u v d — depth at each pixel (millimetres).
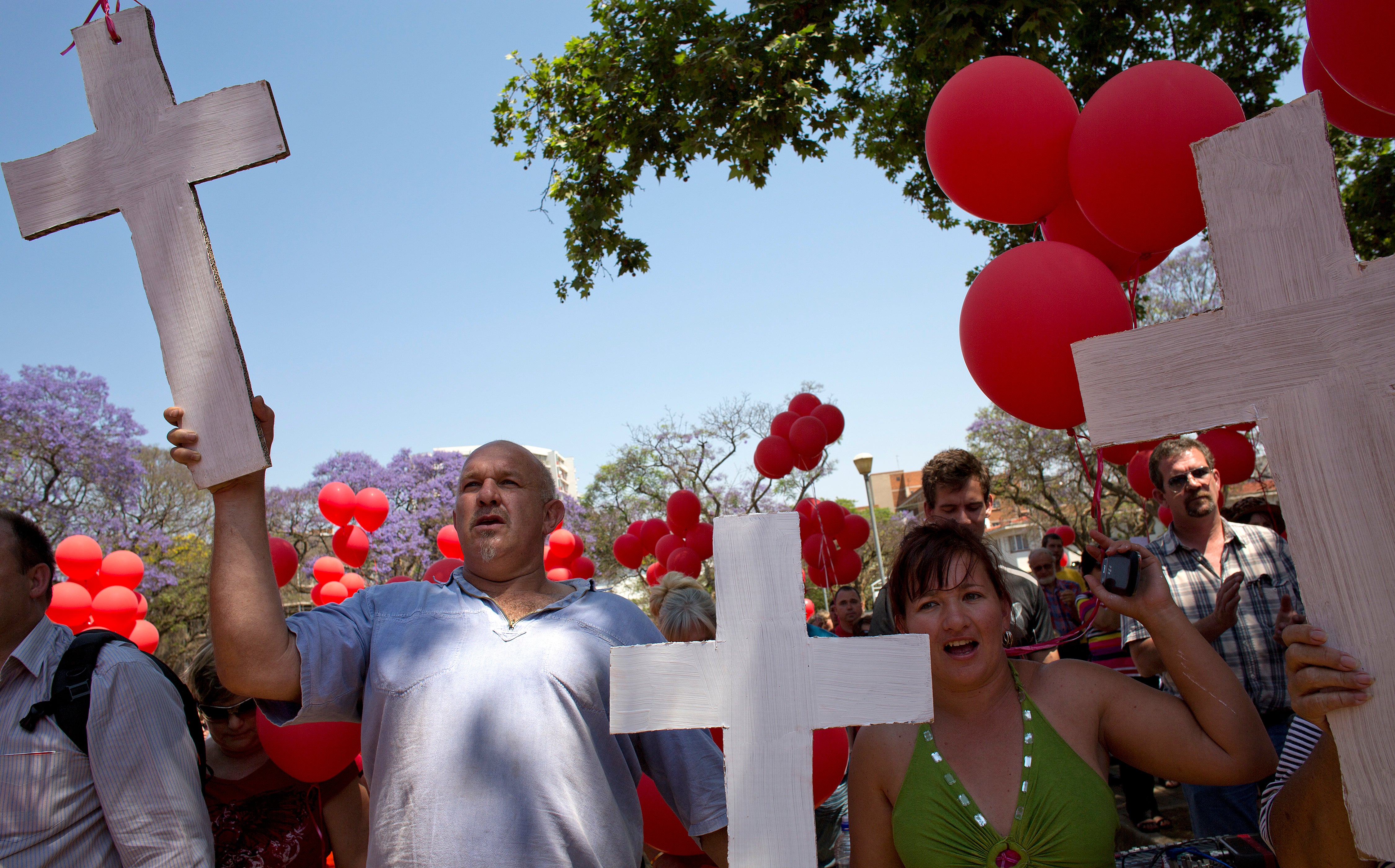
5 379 18812
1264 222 1368
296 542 25062
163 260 1659
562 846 1669
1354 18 1532
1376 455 1278
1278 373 1347
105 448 20000
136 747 1808
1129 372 1437
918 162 7945
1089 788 1646
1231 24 6914
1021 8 5398
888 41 7051
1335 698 1277
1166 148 1788
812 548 5234
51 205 1693
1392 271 1289
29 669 1876
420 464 26172
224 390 1635
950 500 3025
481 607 1927
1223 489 3676
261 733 2221
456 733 1721
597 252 7176
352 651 1869
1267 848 2082
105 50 1716
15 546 1947
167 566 21422
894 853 1793
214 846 2047
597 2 7148
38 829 1761
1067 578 5211
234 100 1665
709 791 1883
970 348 2021
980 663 1738
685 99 6828
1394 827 1237
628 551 6809
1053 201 2137
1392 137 2125
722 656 1537
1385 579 1261
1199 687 1624
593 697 1815
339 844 2430
